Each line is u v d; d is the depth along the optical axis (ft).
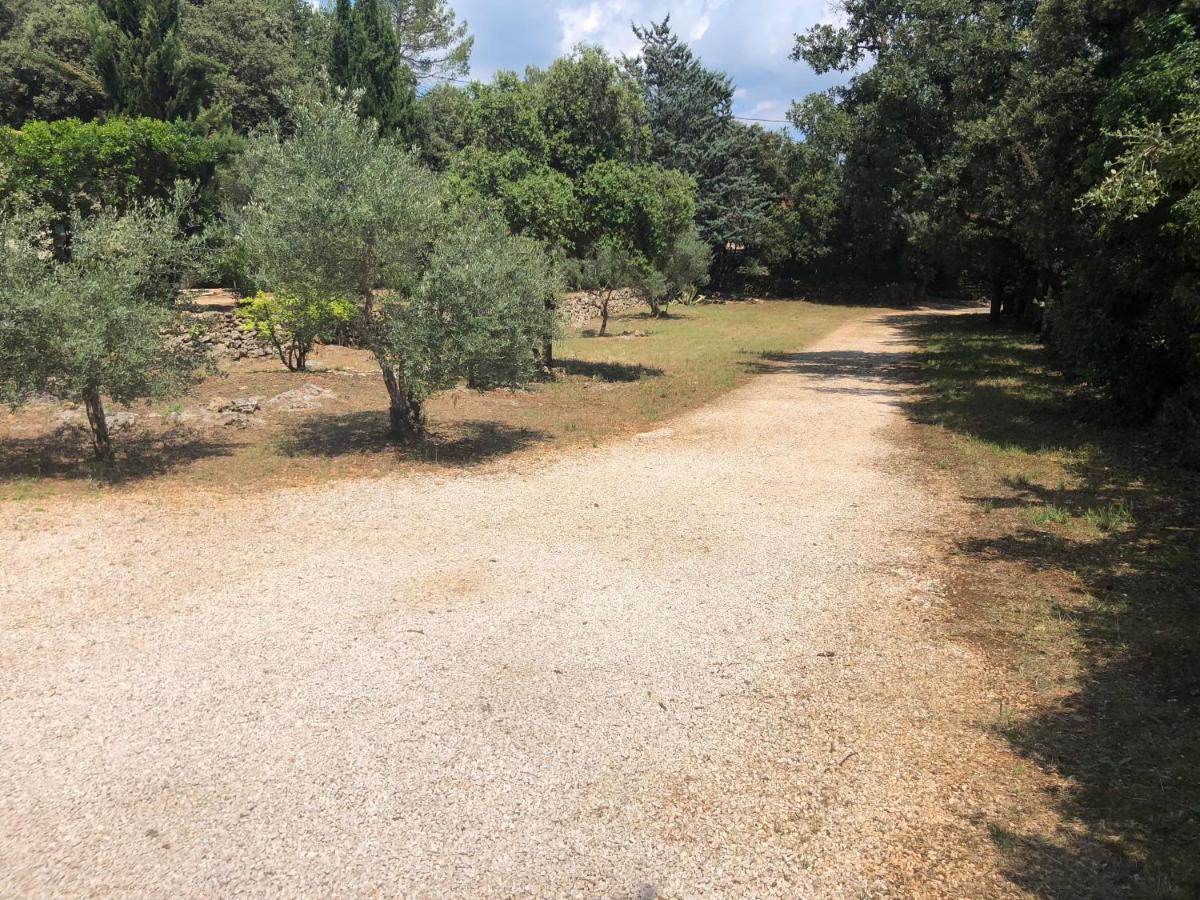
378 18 116.06
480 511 26.50
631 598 19.48
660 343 84.94
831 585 20.33
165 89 102.27
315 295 34.24
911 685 15.28
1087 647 16.51
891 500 27.94
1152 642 16.43
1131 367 38.11
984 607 18.79
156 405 41.55
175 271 32.37
